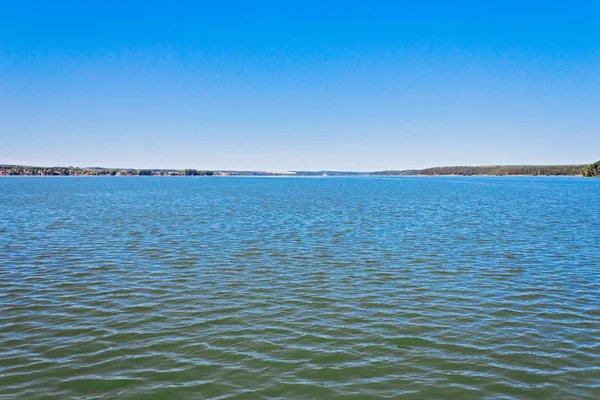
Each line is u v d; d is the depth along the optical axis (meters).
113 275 24.38
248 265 26.91
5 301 19.83
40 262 27.44
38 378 13.01
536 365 14.00
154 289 21.77
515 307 19.36
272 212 59.03
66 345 15.26
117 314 18.27
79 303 19.62
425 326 17.12
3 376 13.09
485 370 13.68
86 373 13.34
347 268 26.23
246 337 15.98
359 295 20.95
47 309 18.83
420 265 27.06
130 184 186.62
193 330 16.61
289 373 13.41
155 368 13.68
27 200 80.44
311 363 14.05
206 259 28.50
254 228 42.81
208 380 12.98
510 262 27.94
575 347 15.30
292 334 16.28
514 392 12.44
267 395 12.20
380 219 50.84
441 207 67.94
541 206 69.50
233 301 19.98
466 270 25.83
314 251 31.28
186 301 19.95
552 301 20.20
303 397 12.13
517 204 73.88
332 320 17.70
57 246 32.78
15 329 16.62
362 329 16.80
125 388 12.52
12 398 11.91
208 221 48.47
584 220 49.88
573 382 12.96
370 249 32.09
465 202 79.00
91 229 41.72
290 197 94.19
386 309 19.02
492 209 64.44
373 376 13.29
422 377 13.24
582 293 21.44
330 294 21.08
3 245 33.09
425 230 41.72
